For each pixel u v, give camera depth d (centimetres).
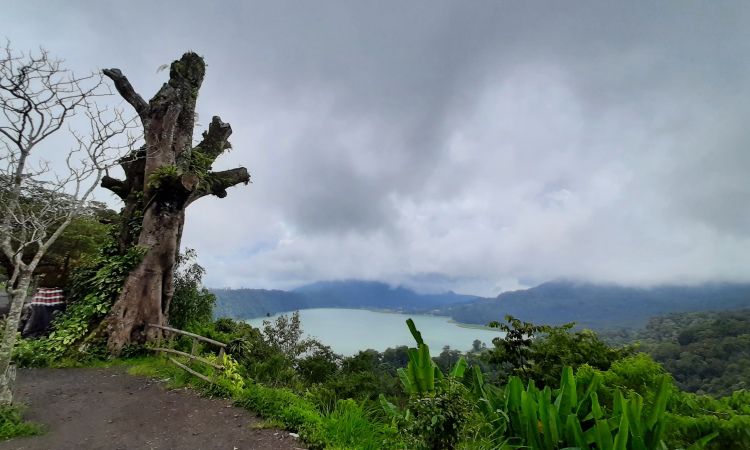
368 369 1293
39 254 589
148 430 573
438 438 393
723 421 446
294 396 678
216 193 1377
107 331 1039
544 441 472
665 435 460
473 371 678
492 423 551
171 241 1162
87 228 1764
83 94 611
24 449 497
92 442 529
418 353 566
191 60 1320
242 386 735
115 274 1107
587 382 579
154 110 1201
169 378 838
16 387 756
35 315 1148
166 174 1116
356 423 535
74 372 896
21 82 547
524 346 800
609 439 405
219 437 548
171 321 1337
